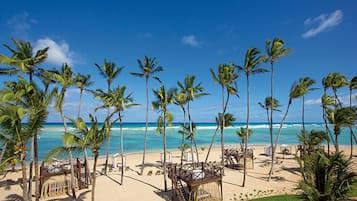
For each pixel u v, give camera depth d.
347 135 86.06
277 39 21.98
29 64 14.91
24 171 13.01
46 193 18.39
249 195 17.97
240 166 28.61
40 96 14.02
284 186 20.31
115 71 24.39
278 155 37.72
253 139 73.12
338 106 27.08
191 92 23.64
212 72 22.73
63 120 18.58
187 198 17.14
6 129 12.46
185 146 37.22
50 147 45.34
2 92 12.45
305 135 25.39
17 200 17.69
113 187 20.91
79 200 17.58
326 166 9.34
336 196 8.97
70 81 18.41
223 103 24.27
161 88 20.70
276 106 28.47
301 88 21.69
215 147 51.78
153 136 76.12
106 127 15.23
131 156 39.09
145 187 20.88
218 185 18.55
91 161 33.81
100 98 23.02
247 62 20.94
